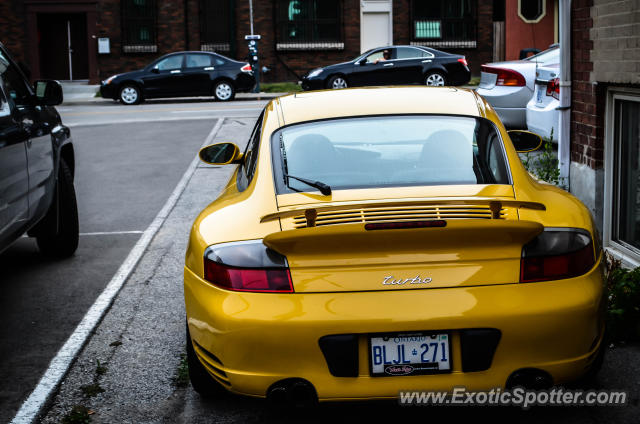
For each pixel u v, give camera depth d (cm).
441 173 348
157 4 2914
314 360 296
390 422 351
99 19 2880
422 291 294
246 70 2416
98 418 363
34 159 539
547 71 957
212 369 322
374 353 297
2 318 507
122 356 439
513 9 2944
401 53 2375
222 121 1666
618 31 565
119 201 911
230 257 311
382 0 2973
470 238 293
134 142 1424
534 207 321
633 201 579
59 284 581
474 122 384
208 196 906
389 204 311
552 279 301
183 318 499
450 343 297
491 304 293
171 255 656
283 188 346
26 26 2839
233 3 2925
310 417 359
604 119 607
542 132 966
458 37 3008
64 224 638
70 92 2834
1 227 467
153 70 2378
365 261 297
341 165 356
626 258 572
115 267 626
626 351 420
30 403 379
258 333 297
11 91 534
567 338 299
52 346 457
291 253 301
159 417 364
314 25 2989
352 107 402
